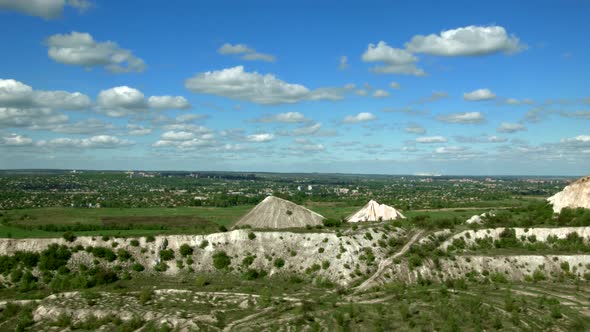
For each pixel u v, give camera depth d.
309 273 104.06
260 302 86.50
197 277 103.12
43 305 84.69
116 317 80.06
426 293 90.69
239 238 112.50
